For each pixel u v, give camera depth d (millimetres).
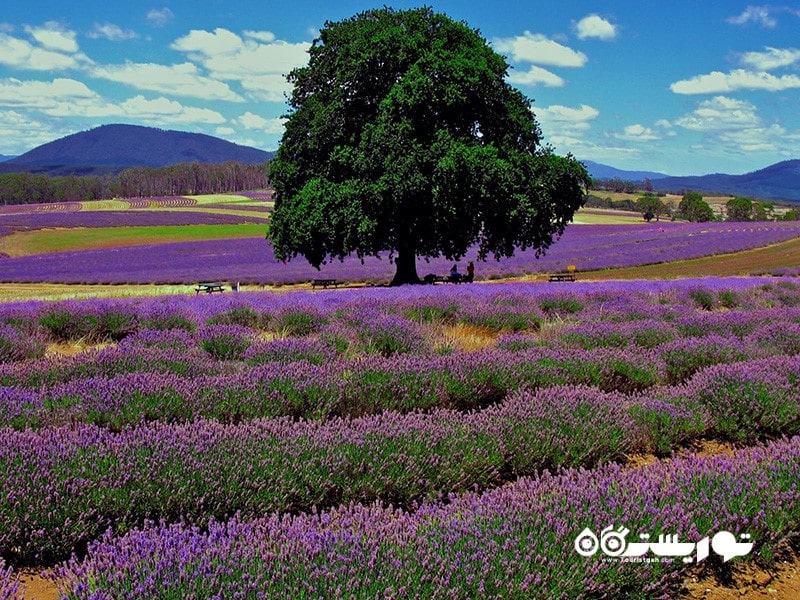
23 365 7902
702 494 3914
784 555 3902
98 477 3990
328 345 9328
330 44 29234
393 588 2793
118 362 7594
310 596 2699
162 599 2727
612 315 13094
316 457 4496
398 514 3771
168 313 12789
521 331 11961
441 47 27047
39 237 83375
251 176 198750
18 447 4312
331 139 27703
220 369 7746
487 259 57188
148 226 97125
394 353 8836
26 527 3664
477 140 27734
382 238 27141
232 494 4059
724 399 6258
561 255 57625
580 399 6059
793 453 4645
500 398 7129
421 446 4773
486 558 3035
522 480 4105
